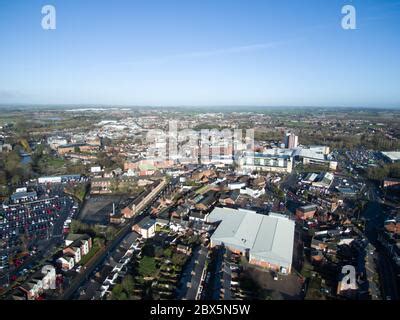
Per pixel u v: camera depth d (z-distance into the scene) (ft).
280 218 638.94
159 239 591.37
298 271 492.54
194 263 482.69
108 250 555.69
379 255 542.57
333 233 609.83
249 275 479.00
